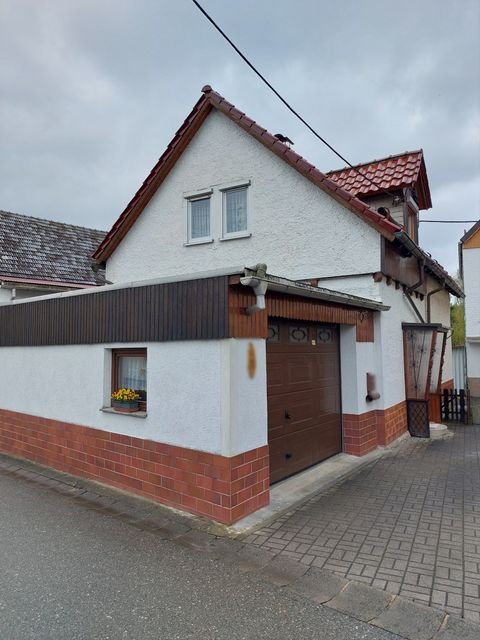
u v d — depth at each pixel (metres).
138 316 5.61
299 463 6.38
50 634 2.91
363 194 9.98
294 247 8.82
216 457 4.72
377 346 8.12
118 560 3.92
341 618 3.07
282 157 8.89
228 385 4.65
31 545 4.24
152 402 5.40
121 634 2.91
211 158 10.09
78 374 6.51
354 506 5.13
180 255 10.51
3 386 8.08
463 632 2.90
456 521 4.67
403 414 9.19
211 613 3.13
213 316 4.78
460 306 28.83
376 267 7.93
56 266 15.02
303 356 6.57
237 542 4.24
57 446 6.82
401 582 3.50
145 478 5.46
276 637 2.88
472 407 10.99
